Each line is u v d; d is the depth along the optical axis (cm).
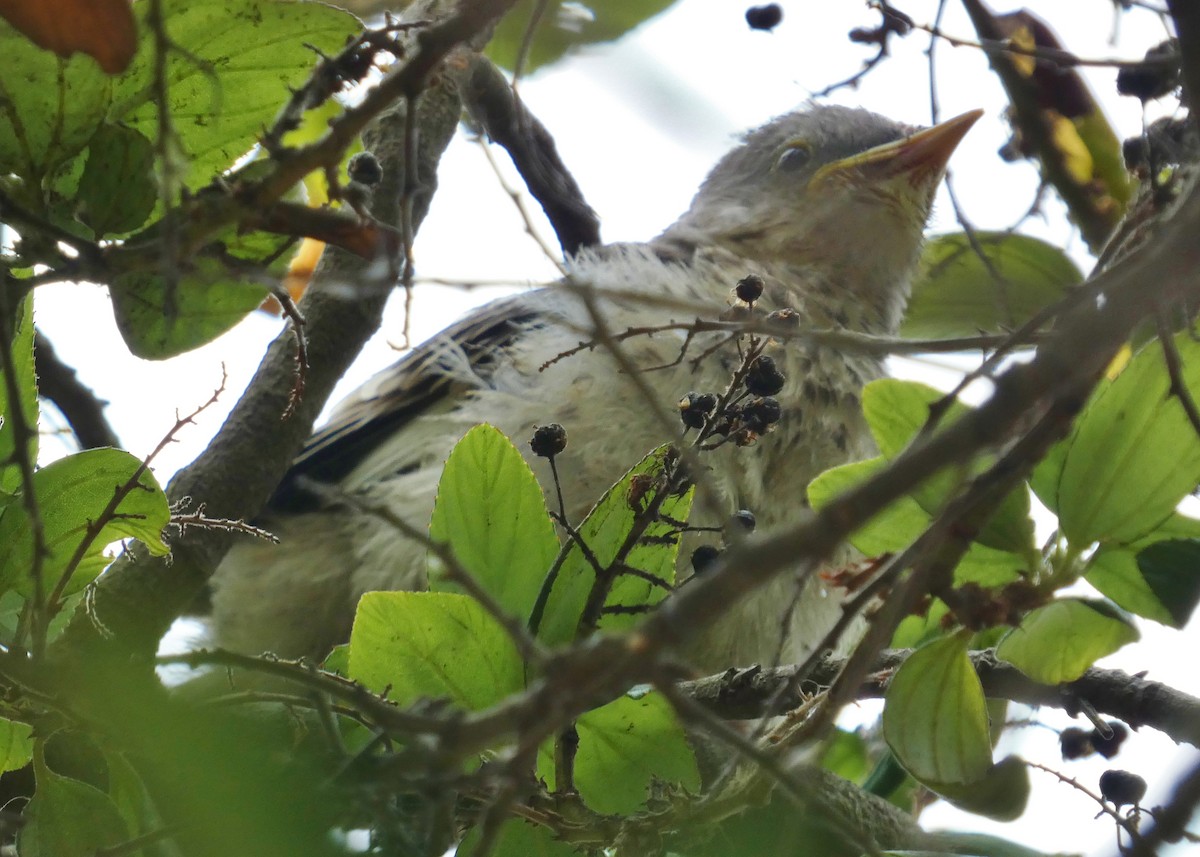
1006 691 450
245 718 368
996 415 259
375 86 349
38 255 357
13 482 385
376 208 555
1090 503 407
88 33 345
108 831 382
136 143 379
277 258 429
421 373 729
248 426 541
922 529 420
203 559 509
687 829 392
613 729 405
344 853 310
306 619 682
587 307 352
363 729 394
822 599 643
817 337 363
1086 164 552
